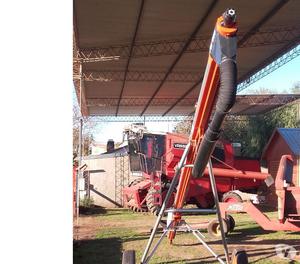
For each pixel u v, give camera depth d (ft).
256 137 103.96
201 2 43.32
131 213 56.08
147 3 43.24
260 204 62.18
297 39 55.52
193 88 84.12
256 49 59.88
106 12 45.27
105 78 73.41
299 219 29.78
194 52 59.82
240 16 48.24
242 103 88.53
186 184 21.42
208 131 15.42
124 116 122.83
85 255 28.78
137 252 29.45
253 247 31.22
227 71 13.50
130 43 55.93
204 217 50.60
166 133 52.75
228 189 55.88
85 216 53.47
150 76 74.79
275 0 43.60
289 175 30.63
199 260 26.91
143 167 52.95
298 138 63.67
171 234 31.22
